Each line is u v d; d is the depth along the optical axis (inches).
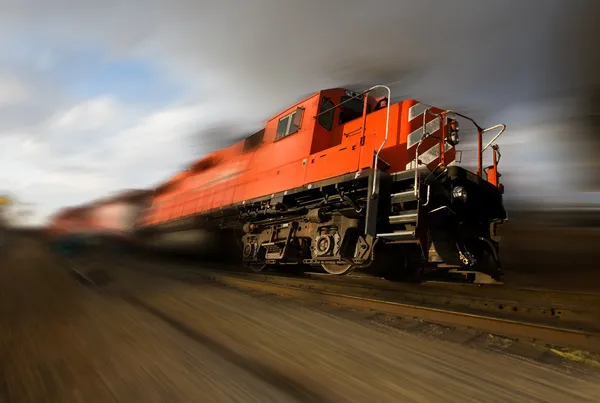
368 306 226.1
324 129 312.0
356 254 265.3
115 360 135.3
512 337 163.5
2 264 432.8
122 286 300.0
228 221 447.2
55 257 582.9
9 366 129.3
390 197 236.7
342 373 126.6
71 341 156.1
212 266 490.0
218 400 105.9
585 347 148.0
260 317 202.1
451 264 236.5
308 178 297.7
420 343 158.6
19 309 208.5
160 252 643.5
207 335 168.9
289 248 327.3
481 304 220.2
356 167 259.1
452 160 249.6
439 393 111.6
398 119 258.2
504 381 120.0
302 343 158.1
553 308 197.2
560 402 105.3
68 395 108.0
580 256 385.1
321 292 256.1
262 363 135.3
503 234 475.2
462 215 248.5
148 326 180.5
